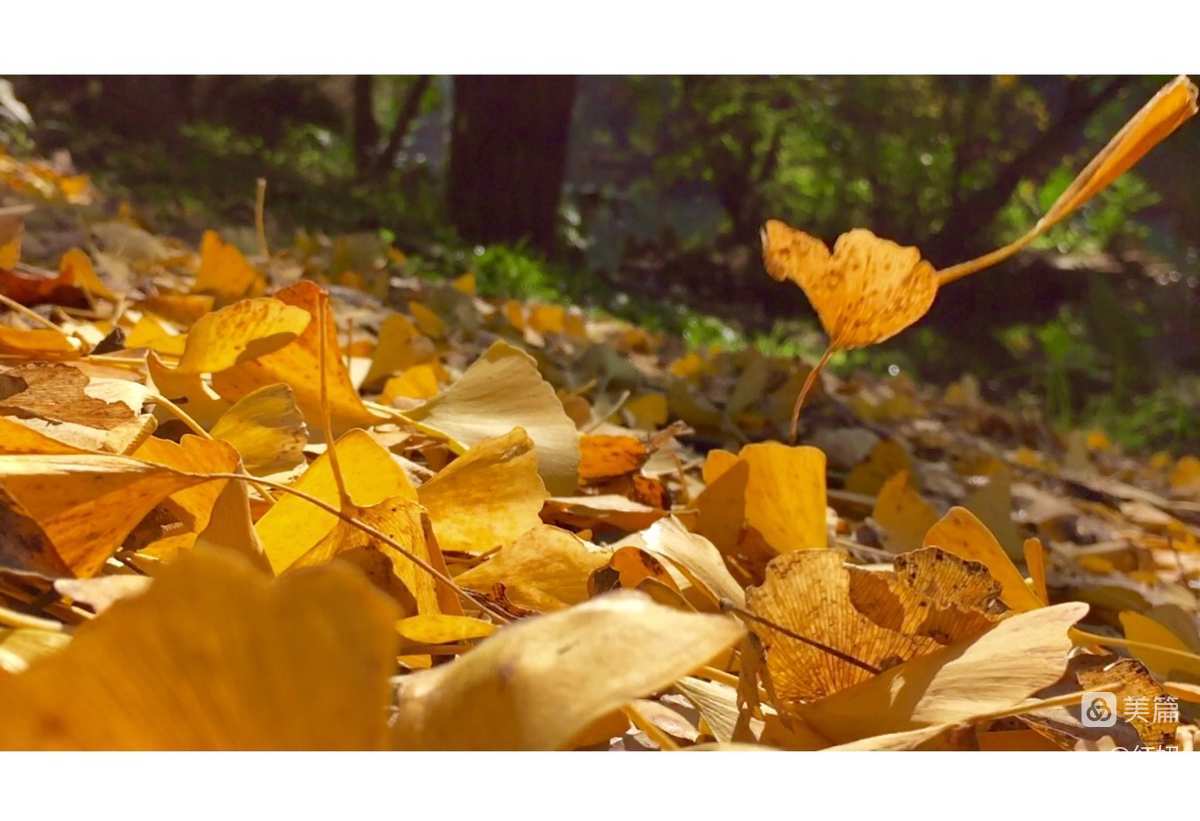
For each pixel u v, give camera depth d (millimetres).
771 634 416
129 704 256
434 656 446
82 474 397
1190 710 588
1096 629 825
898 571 423
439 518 490
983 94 10914
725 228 12211
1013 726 457
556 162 8664
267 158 9758
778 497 563
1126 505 1602
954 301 10469
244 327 548
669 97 11898
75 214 1586
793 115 11258
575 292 6648
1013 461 1773
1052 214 445
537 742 292
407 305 1786
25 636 343
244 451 514
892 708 404
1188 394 7301
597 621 305
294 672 258
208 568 256
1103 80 10242
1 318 904
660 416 1104
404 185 10688
